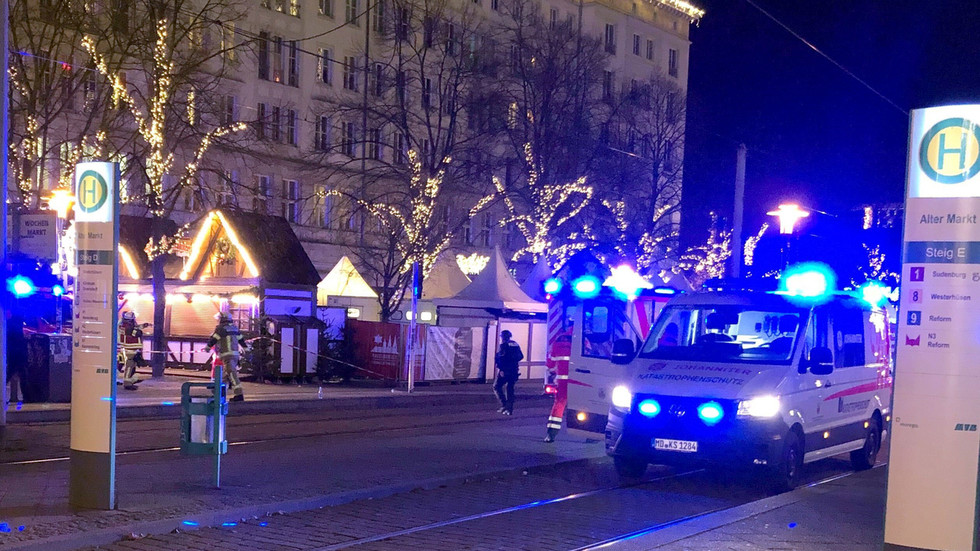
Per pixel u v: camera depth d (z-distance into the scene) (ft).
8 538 23.98
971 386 19.21
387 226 116.78
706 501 35.35
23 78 80.53
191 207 126.11
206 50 102.17
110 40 92.63
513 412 70.69
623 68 187.52
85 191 27.45
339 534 27.43
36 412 52.85
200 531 27.07
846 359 42.60
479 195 145.28
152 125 85.46
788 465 36.83
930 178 19.49
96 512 27.43
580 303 47.34
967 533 19.26
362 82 150.10
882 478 38.75
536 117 129.18
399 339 88.63
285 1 140.67
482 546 26.48
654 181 148.25
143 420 55.57
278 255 92.32
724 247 149.28
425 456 42.09
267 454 41.06
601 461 44.37
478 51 131.13
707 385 36.40
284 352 83.20
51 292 61.05
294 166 141.28
